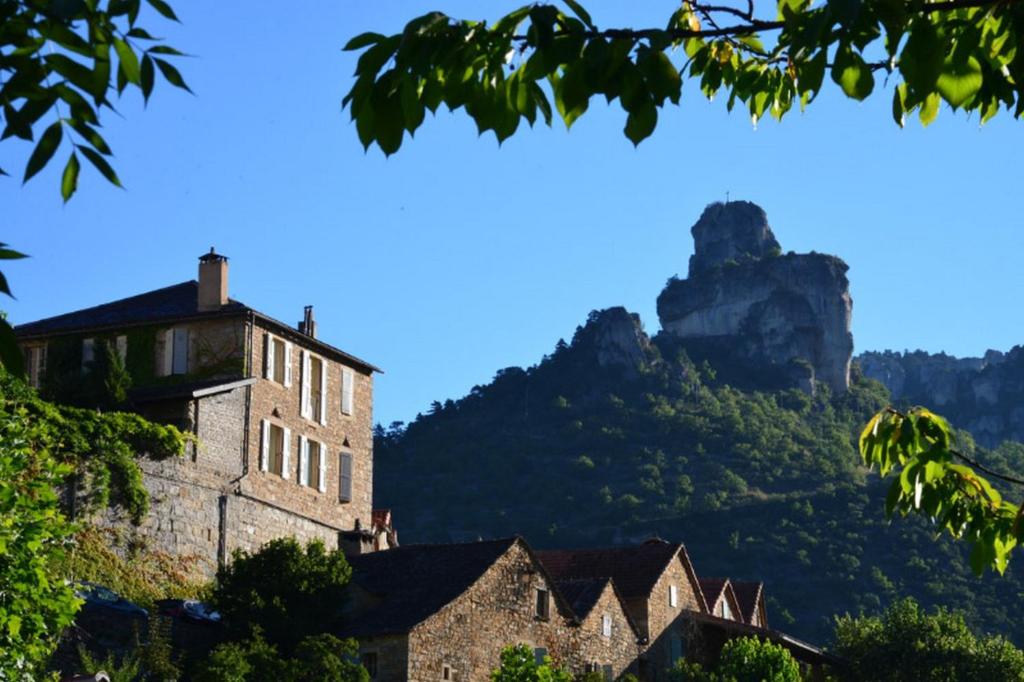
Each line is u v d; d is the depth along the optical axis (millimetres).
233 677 34375
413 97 6848
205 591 43031
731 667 53625
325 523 52562
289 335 51938
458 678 42375
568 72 7012
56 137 6363
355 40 6863
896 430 10477
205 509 46250
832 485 175125
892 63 7219
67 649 35781
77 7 6062
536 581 47531
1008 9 7562
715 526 159000
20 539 19719
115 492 42469
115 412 43812
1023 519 10414
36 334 50094
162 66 6320
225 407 48156
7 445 21750
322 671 36125
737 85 8922
